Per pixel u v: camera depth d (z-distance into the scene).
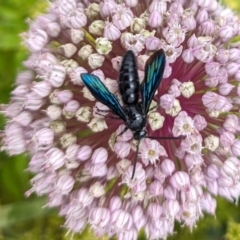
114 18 0.11
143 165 0.11
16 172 0.15
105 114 0.11
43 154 0.12
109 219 0.11
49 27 0.12
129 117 0.10
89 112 0.11
